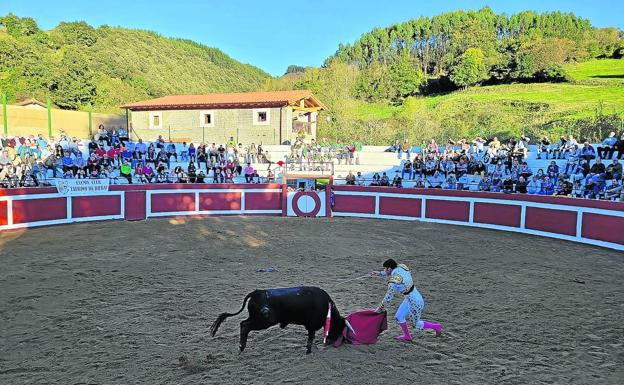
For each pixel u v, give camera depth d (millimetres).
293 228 18500
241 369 6203
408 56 88688
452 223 20500
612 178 18375
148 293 9531
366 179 25172
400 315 7215
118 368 6199
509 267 12289
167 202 21547
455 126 45844
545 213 17422
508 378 6090
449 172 23766
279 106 34594
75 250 13742
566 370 6359
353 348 6938
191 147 27719
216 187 22328
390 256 13516
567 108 46281
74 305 8742
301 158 29000
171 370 6156
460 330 7723
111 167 23562
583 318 8422
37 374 6031
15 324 7758
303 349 6855
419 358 6633
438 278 11062
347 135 47188
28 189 17734
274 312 6402
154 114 38062
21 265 11805
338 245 15070
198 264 12133
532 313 8641
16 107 33750
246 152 29359
